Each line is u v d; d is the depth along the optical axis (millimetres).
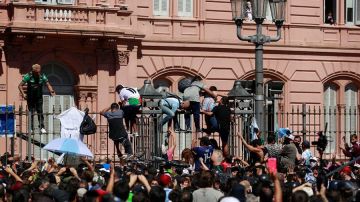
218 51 99938
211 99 69438
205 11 99625
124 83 94688
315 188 50781
